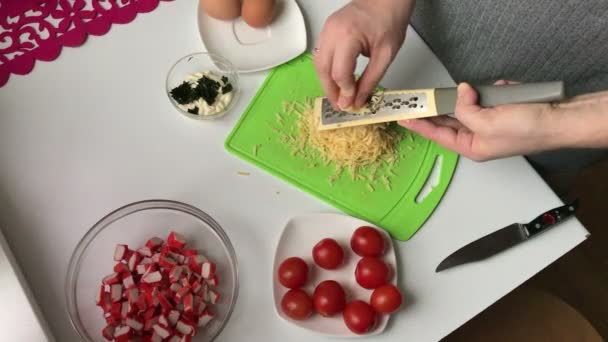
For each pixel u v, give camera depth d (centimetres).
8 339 67
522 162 85
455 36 93
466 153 76
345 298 74
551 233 80
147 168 80
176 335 71
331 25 75
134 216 77
